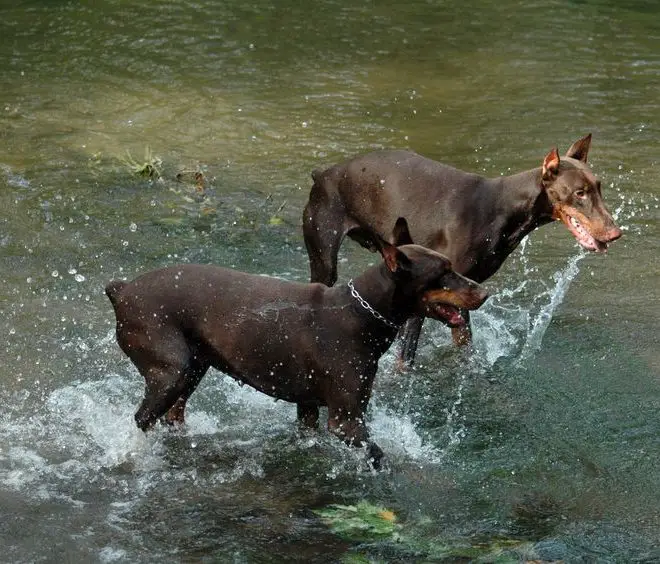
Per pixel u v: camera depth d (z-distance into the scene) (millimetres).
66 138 16953
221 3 24750
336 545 8047
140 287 8961
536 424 9938
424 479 9031
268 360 8961
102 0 24750
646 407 10180
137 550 7910
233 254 13320
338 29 23125
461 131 17594
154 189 15172
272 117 18094
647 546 8086
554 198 10359
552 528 8320
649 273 13008
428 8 24859
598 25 23688
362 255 13461
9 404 9922
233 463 9211
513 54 21672
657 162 16359
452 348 11391
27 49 21281
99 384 10344
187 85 19516
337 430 9008
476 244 10555
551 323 11828
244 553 7910
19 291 12078
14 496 8539
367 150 16797
